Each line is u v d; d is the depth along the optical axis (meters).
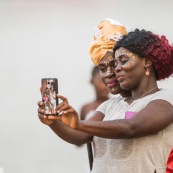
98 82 12.82
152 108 7.06
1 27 36.75
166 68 7.37
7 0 41.56
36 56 32.16
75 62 30.91
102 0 40.44
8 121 23.55
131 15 36.81
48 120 7.29
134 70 7.27
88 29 35.78
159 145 7.10
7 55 32.44
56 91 6.94
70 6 40.00
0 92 27.05
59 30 36.03
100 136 6.96
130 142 7.19
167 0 39.41
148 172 7.10
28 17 38.44
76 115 6.84
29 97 26.38
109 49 7.69
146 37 7.27
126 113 7.26
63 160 19.08
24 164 18.86
